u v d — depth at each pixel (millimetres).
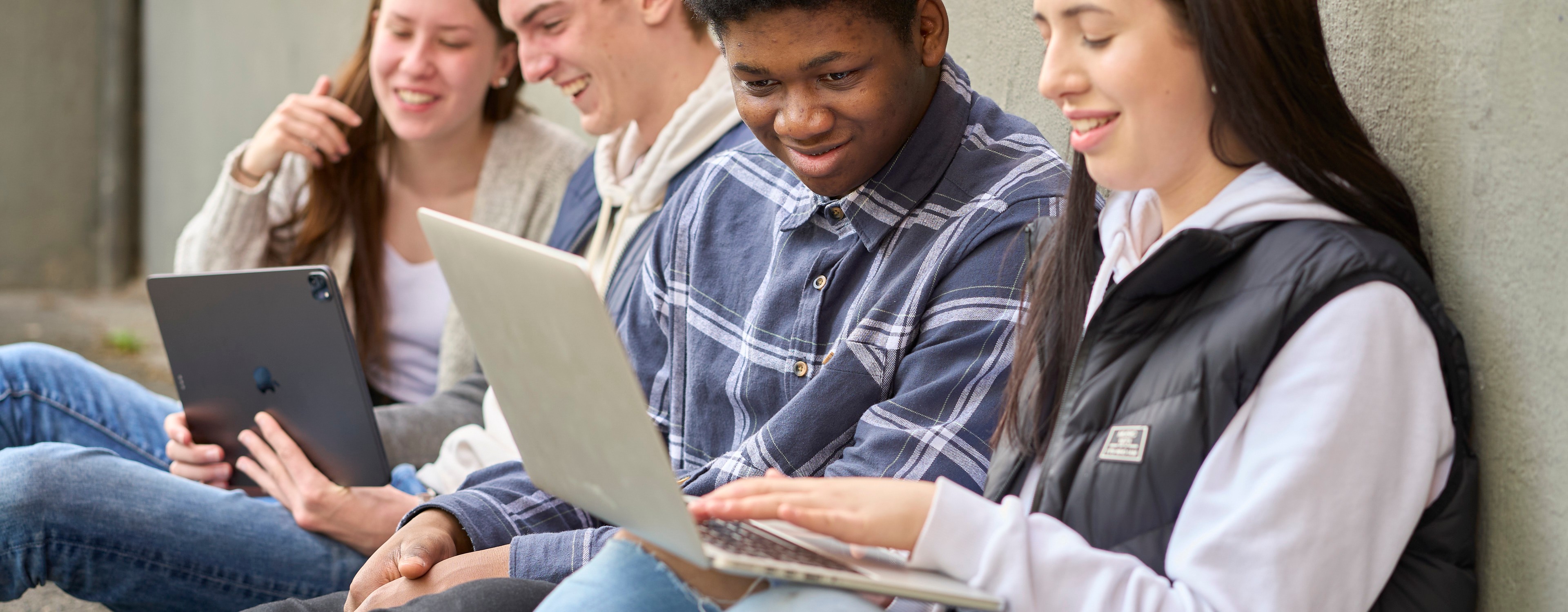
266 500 1924
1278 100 1057
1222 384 1020
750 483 1081
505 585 1291
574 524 1627
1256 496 982
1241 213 1072
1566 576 1004
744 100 1512
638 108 2283
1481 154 1120
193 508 1787
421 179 2664
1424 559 1056
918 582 1005
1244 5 1038
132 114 6844
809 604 1040
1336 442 973
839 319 1546
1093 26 1076
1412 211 1127
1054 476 1116
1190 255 1044
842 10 1394
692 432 1708
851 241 1548
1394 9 1272
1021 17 2197
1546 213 1027
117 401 2199
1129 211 1215
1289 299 1005
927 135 1521
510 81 2668
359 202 2648
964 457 1390
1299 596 966
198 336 1893
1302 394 989
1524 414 1061
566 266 1009
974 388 1414
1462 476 1049
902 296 1487
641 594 1089
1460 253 1158
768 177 1711
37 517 1696
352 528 1847
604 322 994
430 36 2506
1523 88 1059
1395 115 1275
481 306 1200
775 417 1506
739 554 982
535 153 2664
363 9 5043
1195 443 1031
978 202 1486
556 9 2215
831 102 1450
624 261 2129
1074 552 1015
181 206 6520
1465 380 1045
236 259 2678
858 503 1055
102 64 6727
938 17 1504
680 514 986
